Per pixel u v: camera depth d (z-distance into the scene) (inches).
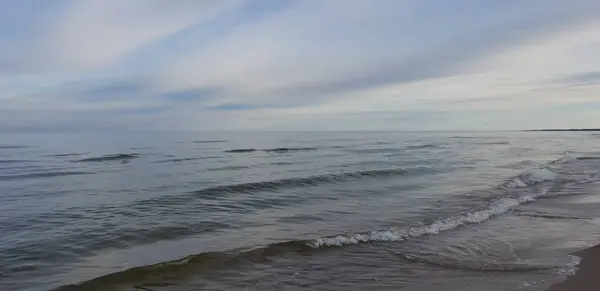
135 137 3432.6
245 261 275.4
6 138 2928.2
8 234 357.4
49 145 2071.9
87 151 1622.8
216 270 258.4
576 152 1509.6
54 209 473.1
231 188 617.6
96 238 344.5
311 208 474.6
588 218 395.9
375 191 602.9
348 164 1064.2
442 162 1123.9
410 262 271.0
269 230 371.2
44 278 253.0
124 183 712.4
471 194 554.3
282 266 266.8
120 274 248.1
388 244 314.8
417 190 607.2
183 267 261.4
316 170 905.5
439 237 332.8
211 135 4498.0
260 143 2487.7
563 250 284.5
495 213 422.0
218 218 420.5
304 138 3499.0
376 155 1430.9
